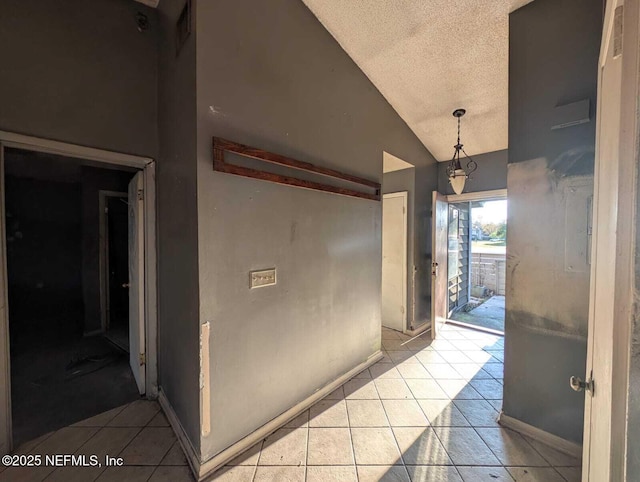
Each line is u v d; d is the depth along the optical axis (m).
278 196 1.82
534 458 1.57
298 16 1.92
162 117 1.97
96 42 1.80
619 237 0.55
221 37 1.48
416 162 3.55
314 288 2.09
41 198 3.78
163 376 2.07
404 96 2.81
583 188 1.54
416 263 3.69
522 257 1.77
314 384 2.11
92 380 2.42
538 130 1.70
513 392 1.81
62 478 1.42
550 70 1.65
